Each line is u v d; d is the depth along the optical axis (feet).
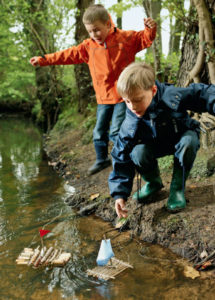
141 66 5.54
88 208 8.57
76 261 6.20
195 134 6.64
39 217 8.38
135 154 6.69
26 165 14.06
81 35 18.67
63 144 16.81
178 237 6.54
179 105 6.00
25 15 21.38
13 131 25.68
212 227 6.35
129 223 7.51
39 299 5.11
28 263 6.15
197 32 9.90
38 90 25.20
